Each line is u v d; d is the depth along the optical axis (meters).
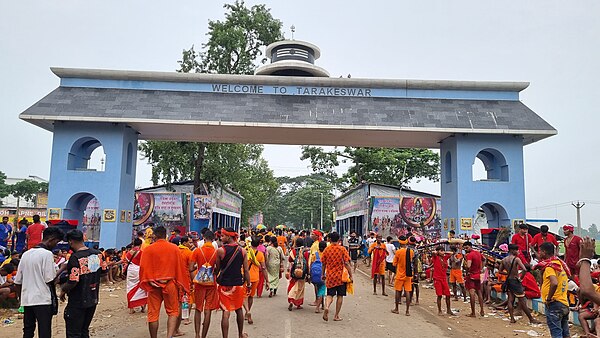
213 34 27.47
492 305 12.80
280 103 18.22
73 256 6.86
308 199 82.81
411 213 28.09
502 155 18.41
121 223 17.89
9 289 10.72
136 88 18.47
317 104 18.30
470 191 18.08
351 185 39.88
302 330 9.23
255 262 10.03
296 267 11.57
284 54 23.42
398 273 11.66
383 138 19.39
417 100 18.80
